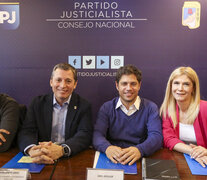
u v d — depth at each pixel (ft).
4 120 4.76
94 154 4.39
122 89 4.90
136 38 6.15
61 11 6.17
